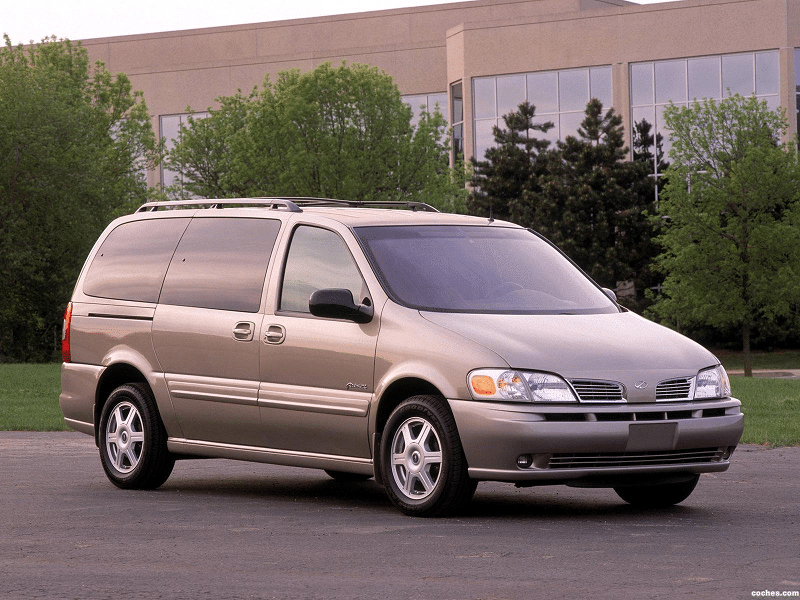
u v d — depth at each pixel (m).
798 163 42.69
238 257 10.45
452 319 9.05
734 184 42.22
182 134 62.28
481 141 66.06
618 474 8.60
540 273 10.02
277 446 9.93
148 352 10.89
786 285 41.97
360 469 9.33
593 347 8.82
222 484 11.37
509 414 8.42
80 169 54.22
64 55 61.03
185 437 10.63
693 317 43.81
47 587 6.42
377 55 73.69
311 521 8.72
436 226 10.12
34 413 19.81
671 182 43.56
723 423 8.92
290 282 9.97
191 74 79.62
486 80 65.94
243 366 10.06
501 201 59.34
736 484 10.80
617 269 56.25
